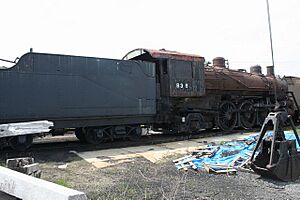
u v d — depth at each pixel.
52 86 9.69
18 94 9.06
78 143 12.01
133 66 11.66
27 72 9.25
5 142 8.90
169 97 12.83
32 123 7.73
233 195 5.05
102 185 5.57
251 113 17.19
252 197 4.96
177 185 5.58
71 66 10.12
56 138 14.84
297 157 6.25
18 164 5.15
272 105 18.12
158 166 7.39
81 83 10.30
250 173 6.62
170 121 13.15
